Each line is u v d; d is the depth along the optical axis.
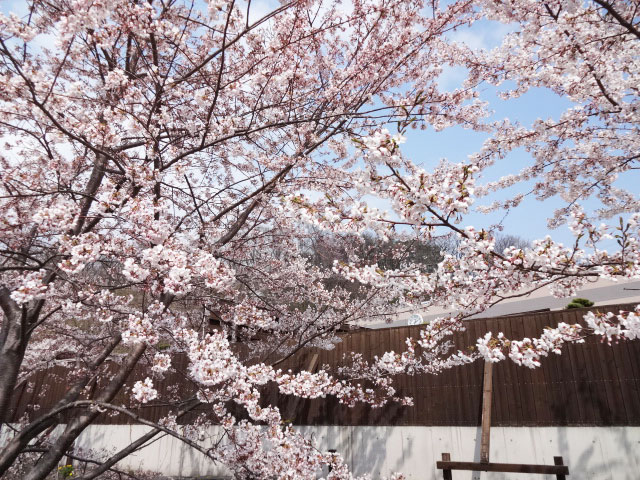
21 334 4.00
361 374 6.97
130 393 9.05
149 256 3.11
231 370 3.01
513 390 6.17
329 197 2.64
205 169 5.79
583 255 2.70
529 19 3.60
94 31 3.35
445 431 6.43
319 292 6.67
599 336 5.81
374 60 4.74
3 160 4.62
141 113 4.11
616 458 5.29
